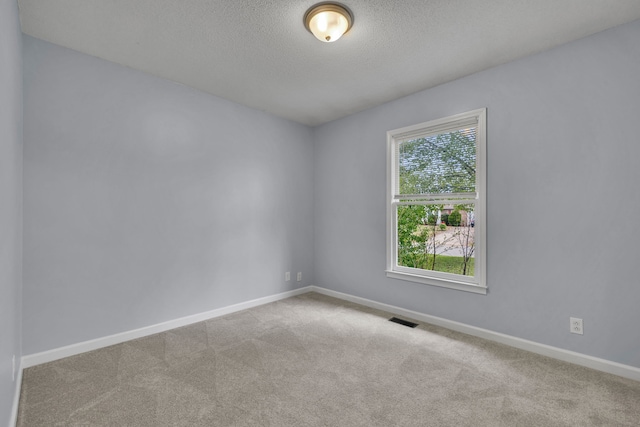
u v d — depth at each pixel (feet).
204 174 10.36
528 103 7.94
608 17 6.44
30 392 6.03
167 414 5.44
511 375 6.73
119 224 8.46
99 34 7.11
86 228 7.90
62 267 7.52
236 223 11.27
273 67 8.68
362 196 12.07
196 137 10.16
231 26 6.81
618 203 6.72
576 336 7.25
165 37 7.25
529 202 7.93
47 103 7.33
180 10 6.28
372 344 8.34
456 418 5.35
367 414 5.46
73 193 7.70
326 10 6.09
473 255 9.25
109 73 8.32
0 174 3.99
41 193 7.22
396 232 11.13
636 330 6.53
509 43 7.41
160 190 9.30
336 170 13.07
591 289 7.06
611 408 5.59
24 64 7.02
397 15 6.41
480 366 7.13
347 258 12.62
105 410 5.53
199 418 5.34
